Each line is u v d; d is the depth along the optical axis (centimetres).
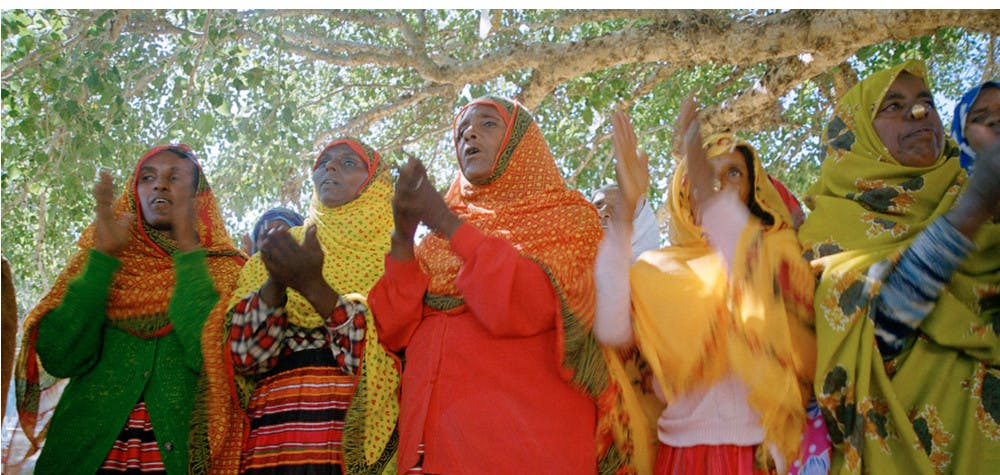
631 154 283
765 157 768
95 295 318
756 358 274
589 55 583
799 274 287
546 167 321
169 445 308
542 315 281
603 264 286
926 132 301
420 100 704
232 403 306
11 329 312
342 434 294
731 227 288
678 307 286
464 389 281
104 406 313
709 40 553
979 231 271
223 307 317
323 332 307
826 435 273
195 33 577
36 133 577
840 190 310
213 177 641
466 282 279
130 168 582
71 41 534
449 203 329
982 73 609
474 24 727
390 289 300
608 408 285
